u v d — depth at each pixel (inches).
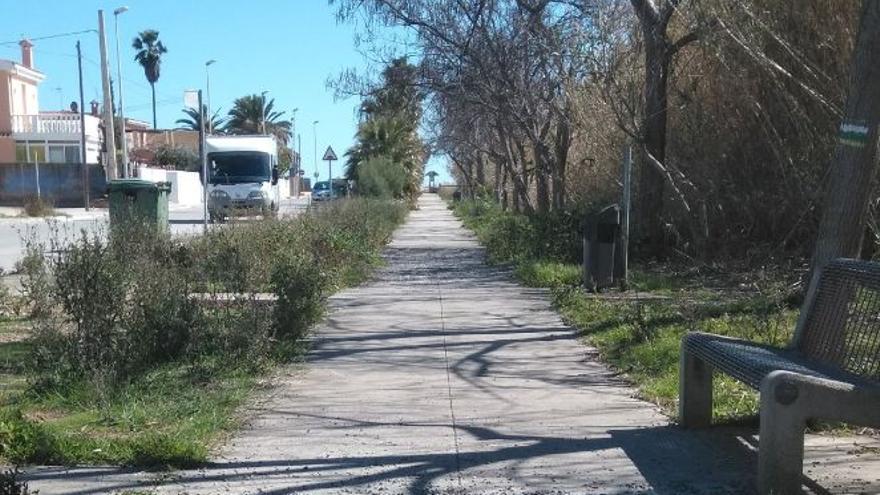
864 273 213.0
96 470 215.8
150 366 311.6
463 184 2691.9
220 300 347.6
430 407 275.4
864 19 292.5
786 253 589.0
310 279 388.8
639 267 634.8
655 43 604.1
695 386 244.1
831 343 220.5
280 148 2758.4
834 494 191.5
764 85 560.1
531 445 233.9
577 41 664.4
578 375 320.2
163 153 2822.3
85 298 297.7
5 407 266.2
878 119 293.9
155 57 3324.3
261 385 302.8
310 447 234.2
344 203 982.4
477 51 777.6
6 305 431.8
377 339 388.8
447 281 616.7
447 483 205.6
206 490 201.5
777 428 182.9
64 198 2079.2
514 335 399.2
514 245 757.9
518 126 939.3
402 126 2134.6
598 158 869.2
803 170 555.2
